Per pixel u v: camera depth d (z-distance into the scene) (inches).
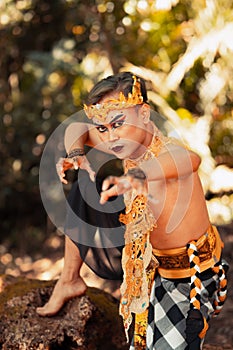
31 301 170.7
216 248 134.8
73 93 305.1
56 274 270.7
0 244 314.2
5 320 165.5
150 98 279.4
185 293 133.1
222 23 265.4
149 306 136.8
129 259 133.4
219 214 297.1
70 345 161.8
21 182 318.0
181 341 131.8
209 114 296.5
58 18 316.5
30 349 157.9
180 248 130.8
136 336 142.9
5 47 320.2
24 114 314.3
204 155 288.2
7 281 185.8
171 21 286.0
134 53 295.7
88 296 167.3
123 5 285.7
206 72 284.7
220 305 138.7
